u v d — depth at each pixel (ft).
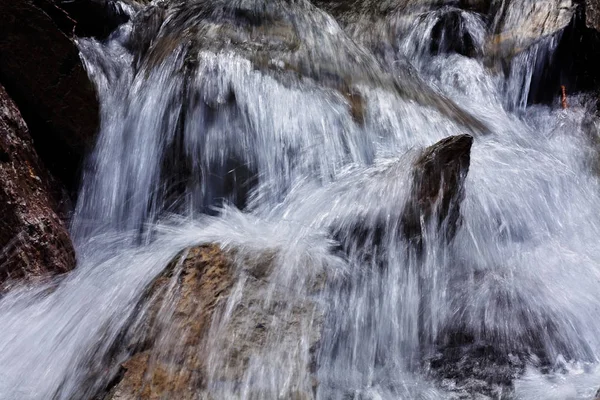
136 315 11.41
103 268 14.10
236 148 17.08
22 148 16.03
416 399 11.60
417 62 28.35
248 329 11.20
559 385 11.78
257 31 20.18
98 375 10.71
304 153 17.47
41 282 14.05
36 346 12.07
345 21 31.50
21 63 17.16
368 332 12.84
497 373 12.18
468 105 24.57
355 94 19.31
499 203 16.63
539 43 26.71
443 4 29.94
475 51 28.09
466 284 14.15
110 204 17.70
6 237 14.35
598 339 13.21
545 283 14.49
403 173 14.64
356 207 14.73
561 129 24.07
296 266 12.60
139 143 17.88
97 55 21.01
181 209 16.92
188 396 10.25
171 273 11.96
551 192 18.42
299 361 11.10
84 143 17.98
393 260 13.82
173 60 18.78
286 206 16.29
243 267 12.14
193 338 10.91
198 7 21.47
